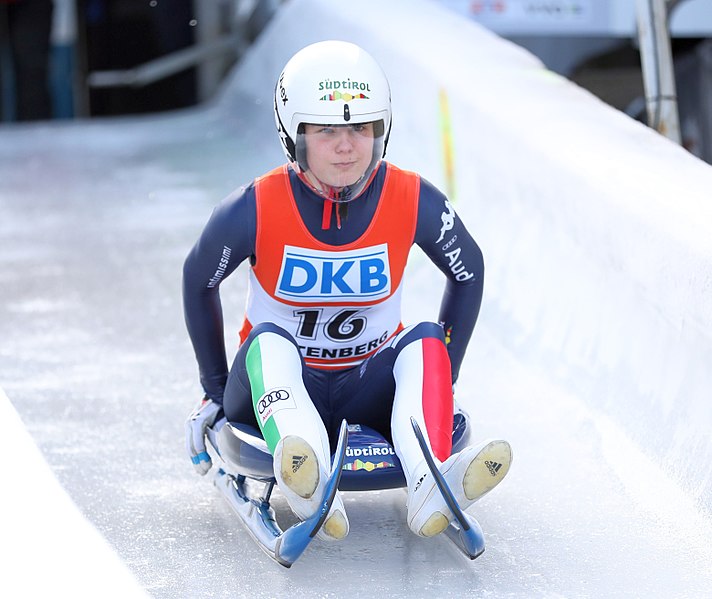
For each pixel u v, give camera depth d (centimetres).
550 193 1645
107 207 2720
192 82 4731
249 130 3462
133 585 1003
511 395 1510
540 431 1388
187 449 1191
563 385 1490
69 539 1078
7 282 2116
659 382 1296
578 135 1677
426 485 975
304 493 952
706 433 1184
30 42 4353
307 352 1157
